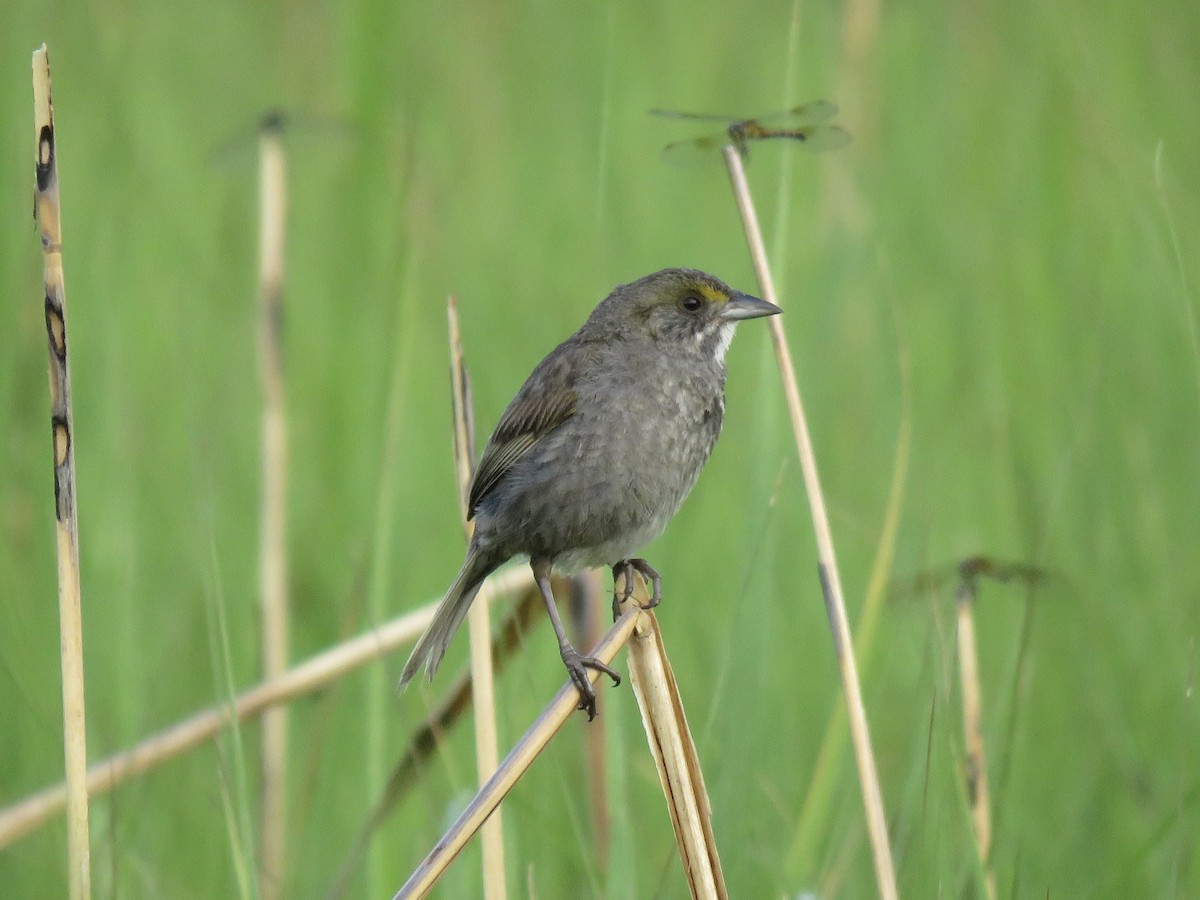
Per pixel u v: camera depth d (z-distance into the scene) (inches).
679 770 265.3
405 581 453.7
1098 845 370.0
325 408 522.3
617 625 273.0
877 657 422.3
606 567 412.5
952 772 294.8
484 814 250.8
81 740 263.0
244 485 506.0
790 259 542.9
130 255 552.1
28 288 475.2
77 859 261.9
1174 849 331.0
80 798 262.2
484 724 297.6
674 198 566.9
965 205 576.1
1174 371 493.0
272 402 417.4
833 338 512.4
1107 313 507.5
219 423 512.4
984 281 539.5
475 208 603.2
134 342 540.4
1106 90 569.6
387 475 353.1
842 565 445.7
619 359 360.2
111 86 556.7
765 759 364.5
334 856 390.0
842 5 622.5
